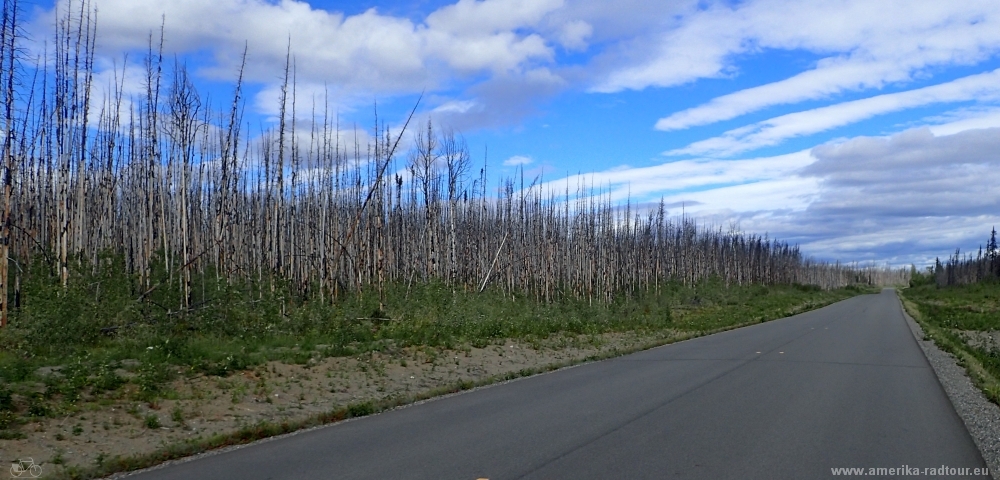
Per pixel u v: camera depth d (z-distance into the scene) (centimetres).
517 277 4638
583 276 5172
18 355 1350
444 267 4288
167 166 2866
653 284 6294
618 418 972
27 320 1475
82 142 2350
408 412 1065
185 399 1110
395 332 2058
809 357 1878
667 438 834
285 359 1516
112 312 1633
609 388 1290
